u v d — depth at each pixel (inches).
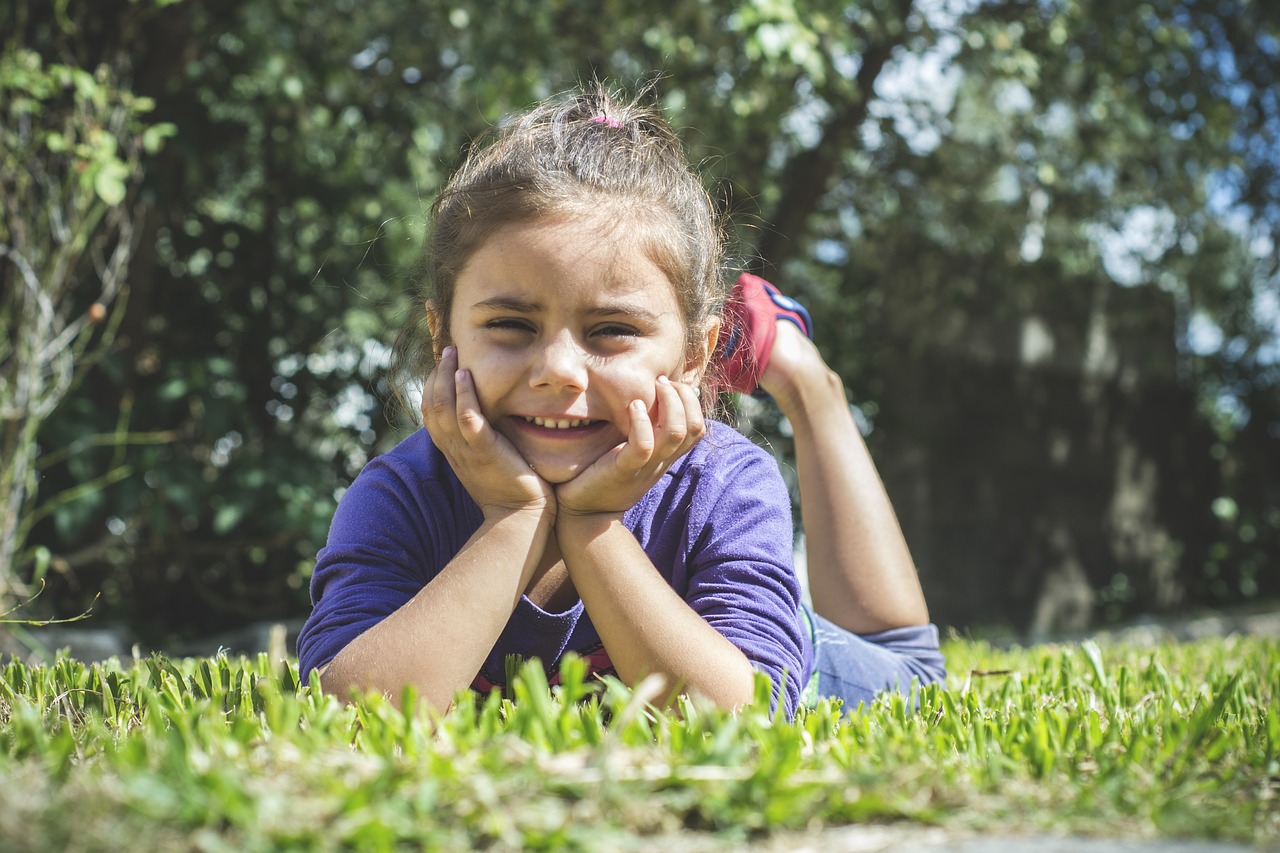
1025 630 394.0
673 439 66.2
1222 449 435.2
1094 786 43.7
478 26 221.6
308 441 269.9
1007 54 269.0
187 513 208.5
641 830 37.7
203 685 63.2
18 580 154.3
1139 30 281.4
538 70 231.3
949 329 391.2
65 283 169.6
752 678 63.4
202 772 38.4
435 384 67.3
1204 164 327.3
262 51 216.4
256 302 272.2
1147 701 71.4
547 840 35.5
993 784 43.5
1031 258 364.5
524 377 65.6
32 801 35.9
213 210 283.1
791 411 94.9
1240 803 44.2
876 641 92.3
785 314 93.9
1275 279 399.9
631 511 73.2
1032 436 402.3
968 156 324.8
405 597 68.8
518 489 65.1
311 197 267.9
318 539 221.5
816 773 41.6
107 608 235.3
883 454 366.0
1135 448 417.7
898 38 274.2
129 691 64.7
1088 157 317.4
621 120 78.1
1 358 153.9
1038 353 404.5
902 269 359.3
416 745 45.1
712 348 78.0
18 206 163.8
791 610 71.2
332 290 268.1
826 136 289.0
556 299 65.3
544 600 70.9
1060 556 402.6
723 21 232.5
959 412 392.8
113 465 200.1
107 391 210.4
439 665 61.2
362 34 241.1
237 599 254.8
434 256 75.4
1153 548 416.2
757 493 74.2
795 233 294.4
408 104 255.4
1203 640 138.6
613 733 41.9
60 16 180.1
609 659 71.0
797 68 231.5
